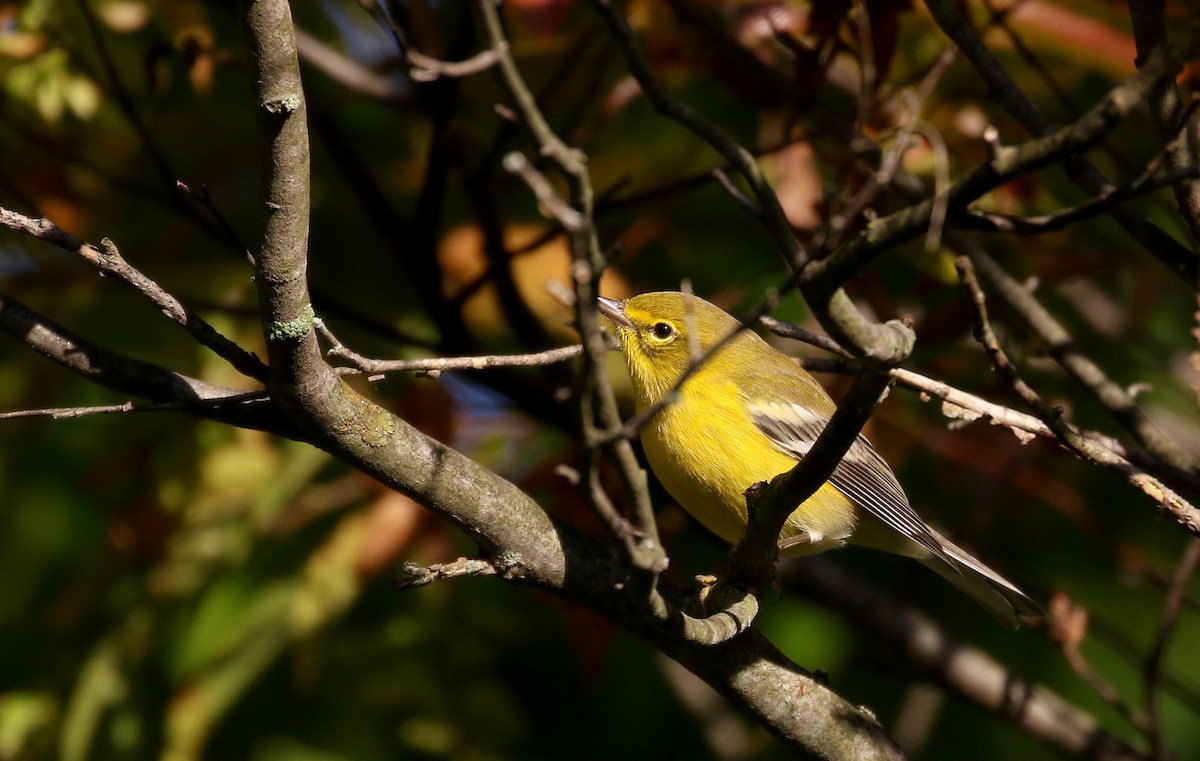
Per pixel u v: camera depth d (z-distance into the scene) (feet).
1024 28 32.73
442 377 36.88
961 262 21.75
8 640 41.91
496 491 24.45
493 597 42.06
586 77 36.45
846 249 18.20
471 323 40.47
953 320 34.12
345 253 41.81
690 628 22.63
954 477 41.96
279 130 19.29
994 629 44.14
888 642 38.47
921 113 33.63
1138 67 25.18
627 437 18.29
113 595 40.45
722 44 32.68
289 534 39.29
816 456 21.76
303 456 37.45
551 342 37.01
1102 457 23.26
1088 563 42.78
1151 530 42.52
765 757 42.86
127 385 23.53
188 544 39.06
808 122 36.45
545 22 34.81
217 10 38.99
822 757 26.86
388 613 41.37
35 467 41.75
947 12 26.63
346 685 40.88
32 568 42.50
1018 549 43.09
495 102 38.37
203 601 38.17
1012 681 37.78
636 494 19.45
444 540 36.09
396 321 40.42
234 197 41.01
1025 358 36.73
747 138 40.01
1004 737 43.88
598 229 40.09
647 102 38.17
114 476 39.14
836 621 43.34
